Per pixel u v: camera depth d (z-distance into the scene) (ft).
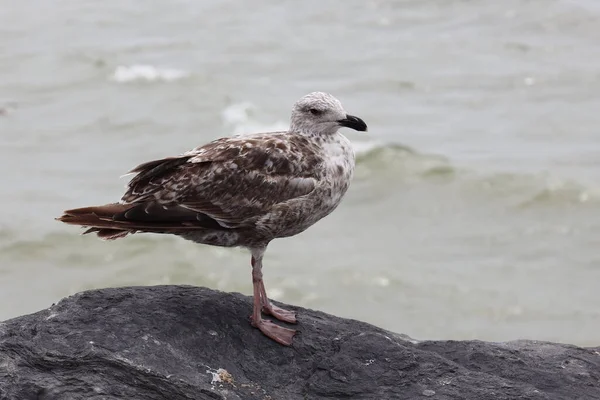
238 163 28.35
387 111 133.69
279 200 28.63
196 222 28.02
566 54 154.10
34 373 26.91
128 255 87.25
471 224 93.97
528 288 79.87
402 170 105.70
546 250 86.84
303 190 28.89
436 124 127.24
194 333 28.53
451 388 27.81
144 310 29.12
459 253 87.30
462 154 113.50
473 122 126.93
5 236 91.45
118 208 27.50
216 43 174.81
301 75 153.89
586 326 73.15
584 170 106.32
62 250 88.94
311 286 81.35
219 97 140.05
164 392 26.66
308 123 30.07
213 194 28.07
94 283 83.51
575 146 115.14
